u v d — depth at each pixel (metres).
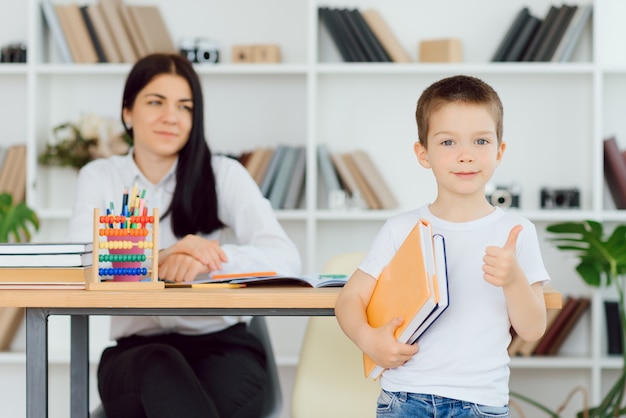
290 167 4.09
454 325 1.77
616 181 4.03
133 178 2.70
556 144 4.22
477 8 4.24
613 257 3.42
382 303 1.80
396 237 1.89
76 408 2.44
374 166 4.14
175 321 2.56
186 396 2.14
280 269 2.49
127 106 2.73
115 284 1.93
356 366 2.49
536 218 4.01
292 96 4.29
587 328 4.14
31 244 1.89
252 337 2.64
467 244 1.83
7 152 4.13
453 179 1.83
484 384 1.75
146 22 4.13
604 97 4.22
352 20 4.09
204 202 2.68
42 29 4.16
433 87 1.92
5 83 4.31
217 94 4.30
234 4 4.29
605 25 4.18
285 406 4.19
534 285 1.81
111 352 2.54
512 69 3.98
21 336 4.21
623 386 3.48
